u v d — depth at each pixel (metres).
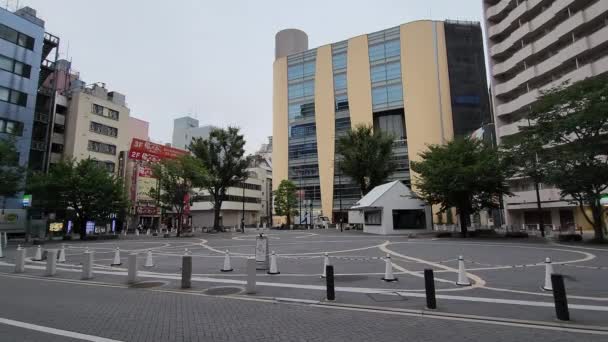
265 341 5.29
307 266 13.09
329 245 21.98
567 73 35.81
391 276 9.94
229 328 5.96
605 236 25.17
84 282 10.84
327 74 72.00
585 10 33.66
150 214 54.53
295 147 74.00
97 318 6.67
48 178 33.00
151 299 8.30
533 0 40.12
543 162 22.23
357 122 66.69
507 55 45.94
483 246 19.34
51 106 47.62
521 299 7.57
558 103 21.22
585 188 20.89
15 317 6.76
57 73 52.03
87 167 35.25
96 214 34.88
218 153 49.97
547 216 39.34
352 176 46.62
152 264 14.13
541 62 39.41
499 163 25.80
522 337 5.27
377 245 21.11
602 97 19.31
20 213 36.41
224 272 12.14
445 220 52.12
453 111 61.22
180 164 40.75
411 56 64.12
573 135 24.77
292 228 57.25
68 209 35.56
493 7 46.38
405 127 64.25
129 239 33.62
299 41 82.38
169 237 36.34
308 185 71.38
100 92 53.56
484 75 63.59
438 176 27.38
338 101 70.31
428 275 7.09
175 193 39.81
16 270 13.03
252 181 89.31
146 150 51.72
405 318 6.41
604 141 20.06
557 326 5.75
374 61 67.56
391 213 33.41
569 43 36.75
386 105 65.25
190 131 88.19
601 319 6.05
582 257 14.16
